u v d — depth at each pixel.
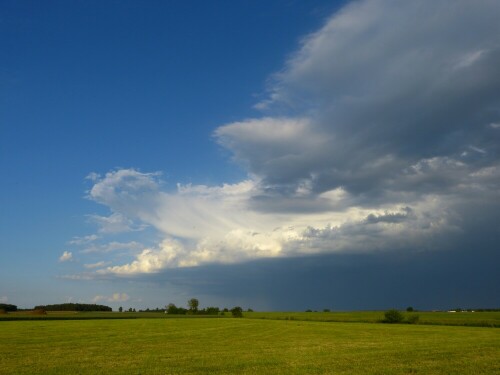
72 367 31.19
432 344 49.88
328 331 78.88
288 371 28.86
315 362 33.47
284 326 96.94
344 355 38.22
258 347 47.28
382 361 33.66
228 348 46.09
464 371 28.47
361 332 76.44
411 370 29.06
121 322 110.19
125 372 28.77
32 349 44.28
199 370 29.64
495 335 68.62
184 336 64.44
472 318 135.88
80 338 58.97
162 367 31.16
